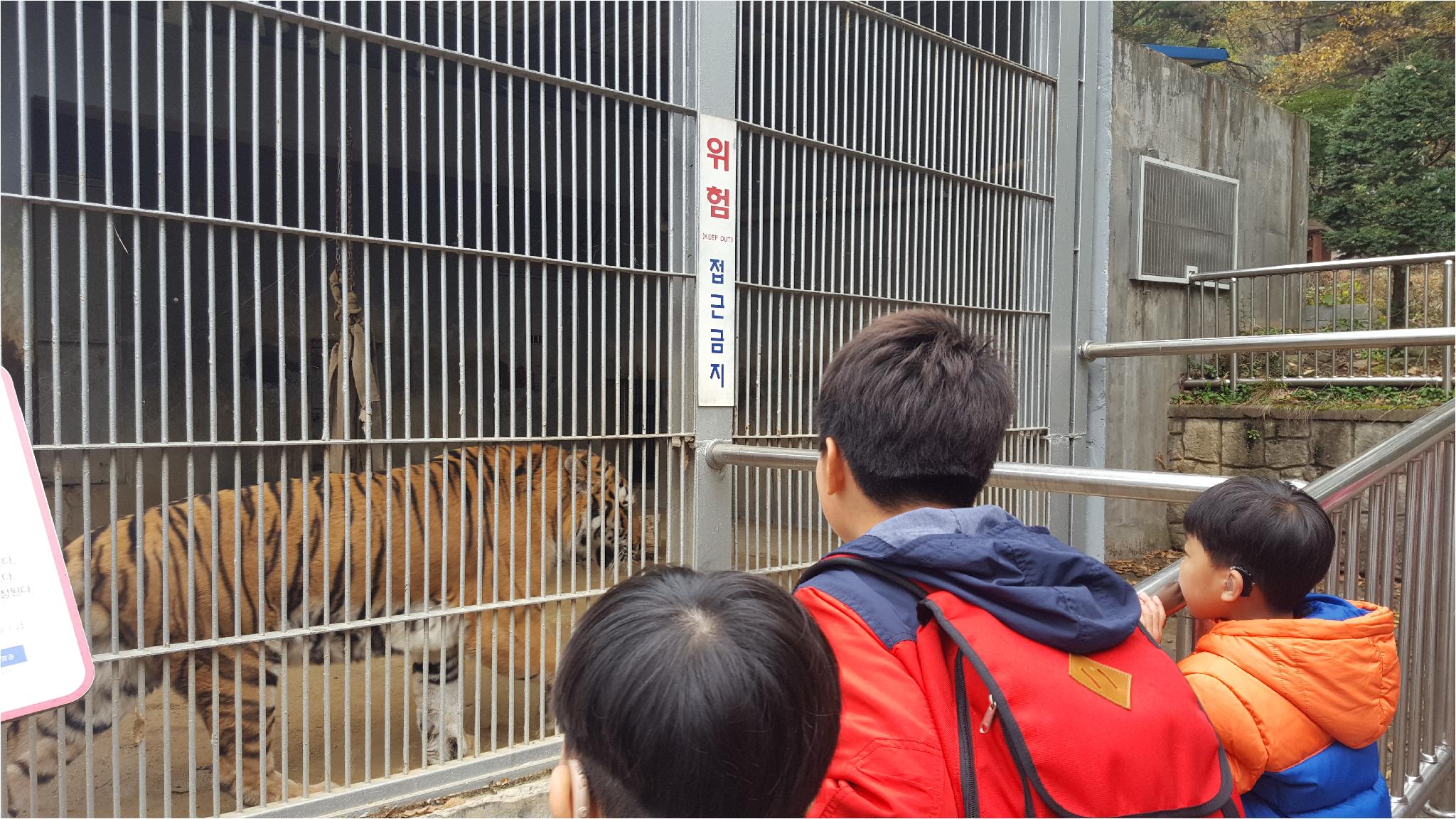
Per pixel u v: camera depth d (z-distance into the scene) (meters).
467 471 3.34
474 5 2.85
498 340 2.99
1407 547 2.23
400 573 3.13
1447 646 2.42
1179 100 7.00
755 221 4.03
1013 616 1.03
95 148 5.76
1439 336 3.96
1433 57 16.78
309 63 5.05
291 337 6.65
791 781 0.79
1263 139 8.03
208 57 2.44
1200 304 7.21
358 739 3.55
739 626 0.79
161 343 2.40
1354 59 21.91
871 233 4.25
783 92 3.83
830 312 4.09
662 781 0.75
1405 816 2.15
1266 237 8.09
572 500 3.26
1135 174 6.47
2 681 1.40
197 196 6.32
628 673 0.77
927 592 1.07
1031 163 5.20
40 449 2.25
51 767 2.55
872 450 1.19
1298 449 6.20
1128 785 0.98
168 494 2.52
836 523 1.30
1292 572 1.49
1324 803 1.47
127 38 4.72
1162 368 6.83
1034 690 0.98
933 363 1.18
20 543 1.45
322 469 3.15
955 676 1.00
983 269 4.88
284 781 2.65
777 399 4.04
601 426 3.32
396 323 6.38
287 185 5.84
